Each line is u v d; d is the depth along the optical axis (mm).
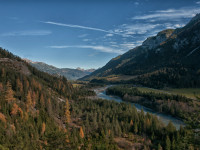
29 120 85000
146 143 89188
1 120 74000
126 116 122125
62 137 43969
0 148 53500
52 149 40281
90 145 73938
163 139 92812
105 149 70625
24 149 58406
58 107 127438
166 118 136125
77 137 82500
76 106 148500
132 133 103625
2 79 131125
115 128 102625
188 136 22453
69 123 110125
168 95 172875
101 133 92188
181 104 142000
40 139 73438
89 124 109750
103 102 162625
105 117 122250
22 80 145375
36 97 123062
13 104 91062
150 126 105750
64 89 194750
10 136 65625
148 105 174250
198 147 21344
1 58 194000
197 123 21266
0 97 95812
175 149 71688
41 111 101375
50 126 85875
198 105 24047
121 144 86750
